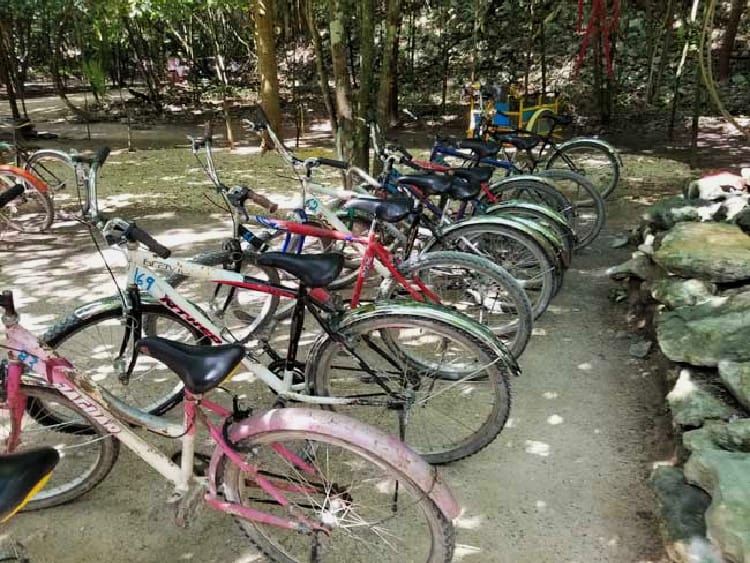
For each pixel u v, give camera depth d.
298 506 1.80
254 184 6.27
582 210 5.28
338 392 2.73
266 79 7.53
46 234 4.76
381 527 2.06
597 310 3.57
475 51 6.97
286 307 3.15
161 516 2.11
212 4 7.92
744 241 2.99
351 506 1.88
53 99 12.16
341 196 3.10
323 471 2.26
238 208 2.70
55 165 6.72
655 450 2.39
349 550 1.97
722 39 10.16
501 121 6.60
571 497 2.18
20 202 4.83
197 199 5.79
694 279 2.85
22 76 8.81
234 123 10.09
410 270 2.76
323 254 2.16
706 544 1.76
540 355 3.09
